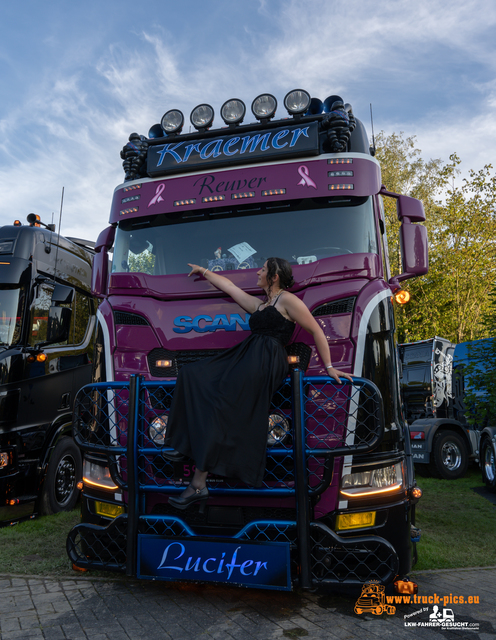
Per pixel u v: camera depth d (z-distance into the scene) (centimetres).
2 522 563
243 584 318
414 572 427
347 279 371
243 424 315
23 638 304
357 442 338
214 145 446
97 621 327
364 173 421
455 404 1085
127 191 470
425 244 434
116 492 374
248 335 368
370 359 354
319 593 376
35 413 629
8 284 624
